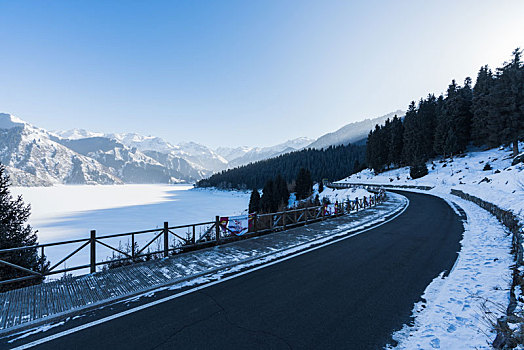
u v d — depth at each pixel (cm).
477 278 585
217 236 948
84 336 392
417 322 422
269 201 6322
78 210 8719
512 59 4469
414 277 616
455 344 358
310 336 385
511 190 1686
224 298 519
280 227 1216
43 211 8525
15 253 991
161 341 376
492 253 765
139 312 465
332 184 8138
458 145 5597
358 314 450
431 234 1096
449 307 464
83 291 547
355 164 10169
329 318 438
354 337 382
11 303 490
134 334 395
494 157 4416
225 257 792
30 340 382
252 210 6319
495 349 329
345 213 1769
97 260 2569
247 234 1071
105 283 590
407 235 1085
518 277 501
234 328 409
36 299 508
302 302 498
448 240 977
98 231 4859
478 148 5784
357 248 893
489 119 4834
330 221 1455
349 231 1187
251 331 400
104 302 497
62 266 2352
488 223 1252
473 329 390
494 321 395
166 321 433
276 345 363
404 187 4966
